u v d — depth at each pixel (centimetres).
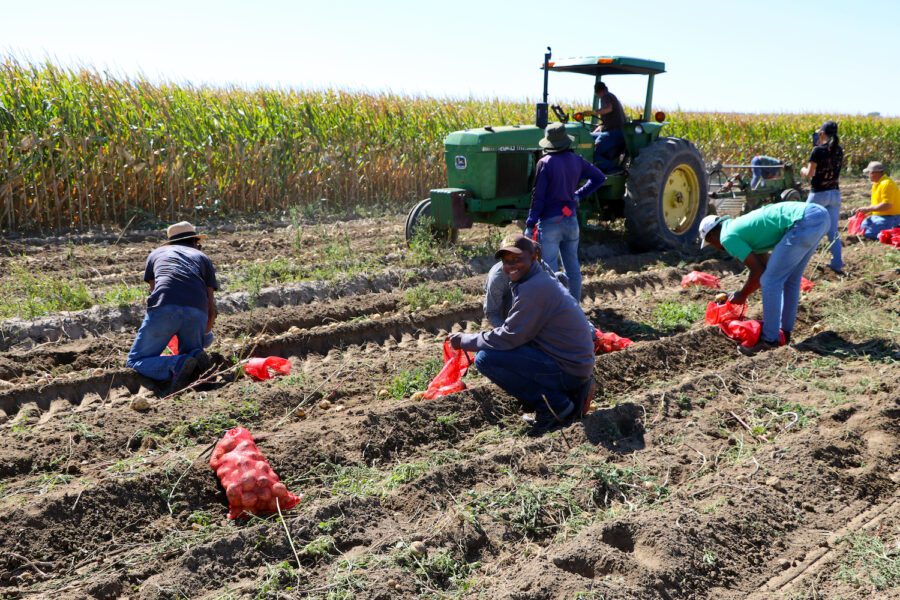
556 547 338
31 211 1073
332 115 1418
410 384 543
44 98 1102
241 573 324
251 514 368
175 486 378
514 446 438
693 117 2206
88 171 1111
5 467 406
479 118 1636
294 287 763
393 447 445
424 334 672
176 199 1212
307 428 455
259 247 980
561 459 428
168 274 552
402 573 321
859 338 643
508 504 378
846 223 1277
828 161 861
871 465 423
